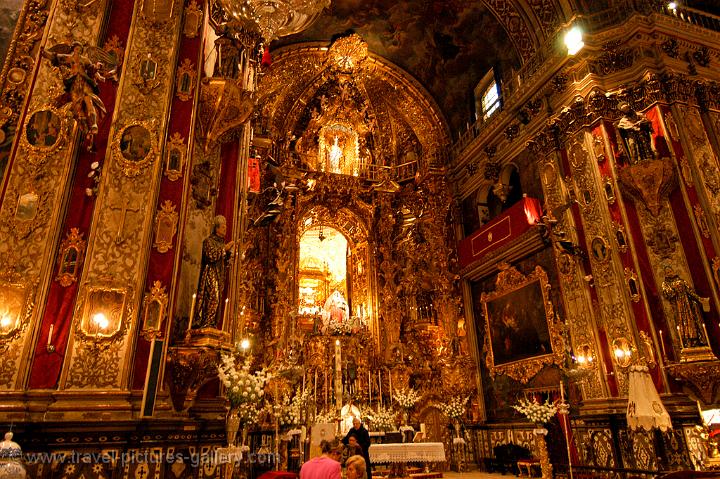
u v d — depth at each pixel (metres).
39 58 6.38
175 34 7.43
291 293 15.48
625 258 10.94
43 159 6.05
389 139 19.42
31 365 5.29
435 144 18.97
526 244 13.95
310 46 17.69
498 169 15.92
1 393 5.01
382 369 15.68
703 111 11.91
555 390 12.37
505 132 15.55
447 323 16.45
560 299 12.62
